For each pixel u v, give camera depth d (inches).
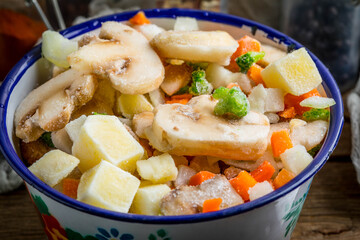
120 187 11.2
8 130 12.6
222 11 19.9
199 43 12.9
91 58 12.7
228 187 11.4
